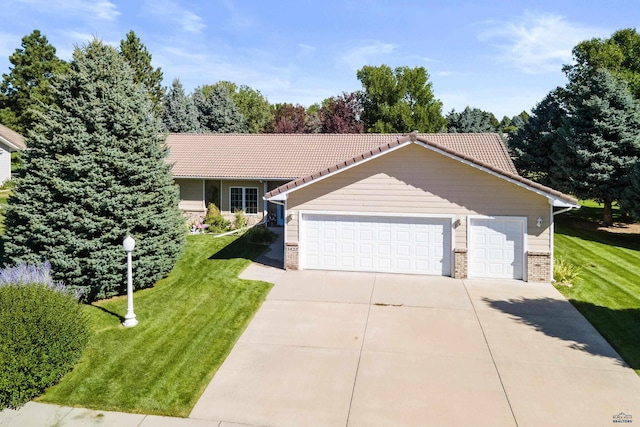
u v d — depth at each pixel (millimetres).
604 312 12852
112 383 9297
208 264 17719
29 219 13391
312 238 17203
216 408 8516
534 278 15672
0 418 8211
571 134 25156
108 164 13641
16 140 37719
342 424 8016
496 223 15961
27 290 9656
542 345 10898
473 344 10992
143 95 14875
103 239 13516
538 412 8266
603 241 22250
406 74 54969
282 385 9273
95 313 12727
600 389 8984
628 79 33844
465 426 7914
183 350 10727
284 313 12984
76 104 13695
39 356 8758
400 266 16734
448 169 16016
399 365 10023
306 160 25641
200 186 25828
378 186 16562
